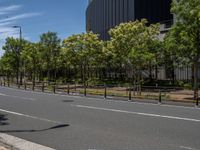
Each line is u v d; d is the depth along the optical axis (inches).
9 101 997.2
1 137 435.8
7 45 2433.6
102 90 1443.2
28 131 498.3
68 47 1873.8
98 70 2224.4
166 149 372.5
